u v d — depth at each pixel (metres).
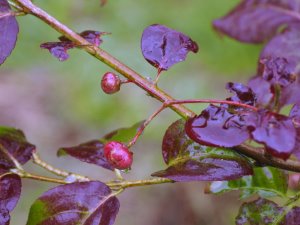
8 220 0.20
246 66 0.74
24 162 0.23
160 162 0.73
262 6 0.28
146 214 0.68
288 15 0.28
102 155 0.23
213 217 0.66
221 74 0.74
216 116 0.18
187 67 0.75
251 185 0.23
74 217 0.19
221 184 0.23
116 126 0.77
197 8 0.77
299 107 0.18
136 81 0.20
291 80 0.21
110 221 0.20
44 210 0.19
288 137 0.17
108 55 0.20
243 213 0.21
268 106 0.22
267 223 0.21
